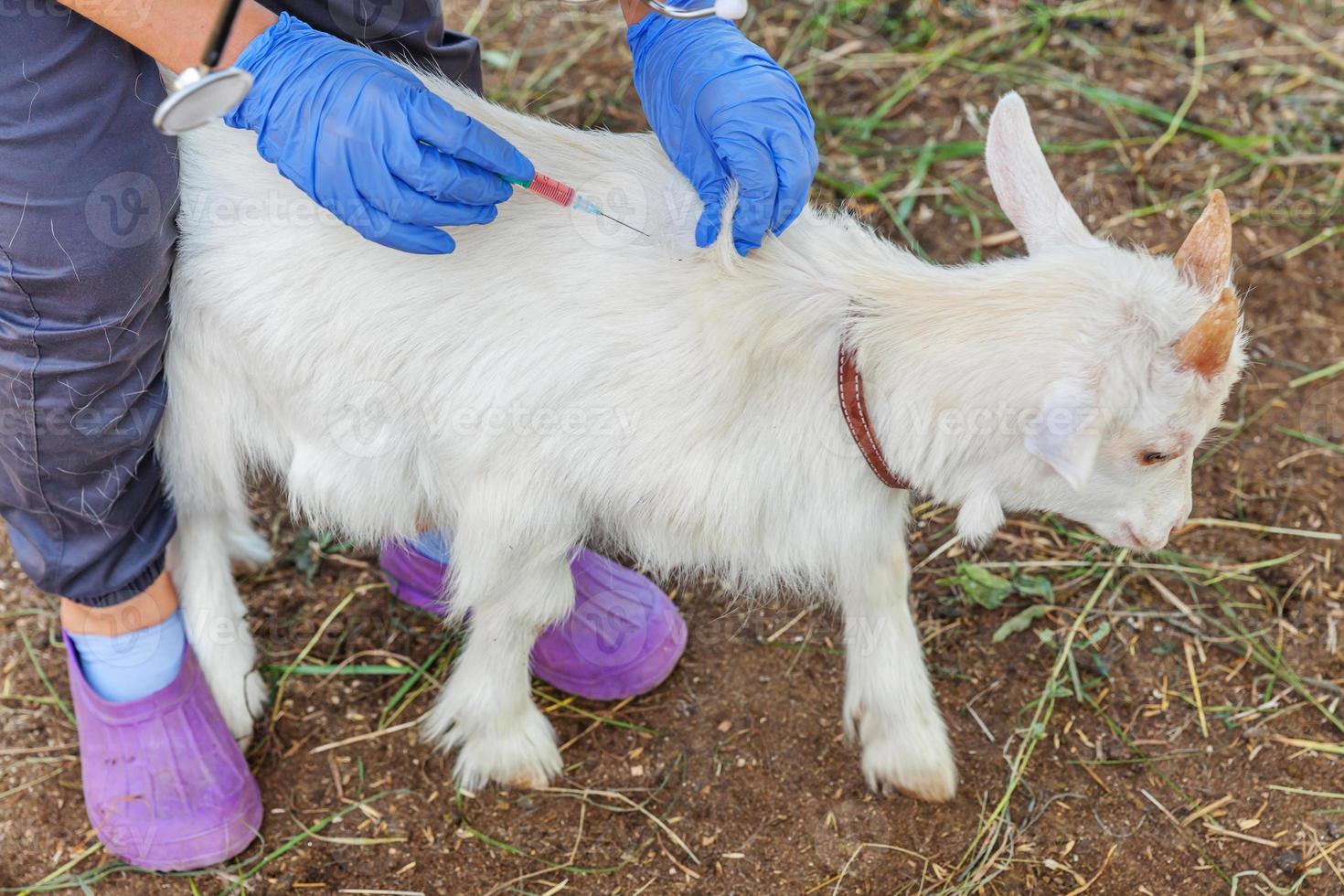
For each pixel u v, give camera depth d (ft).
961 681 5.52
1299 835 5.17
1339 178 6.88
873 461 4.70
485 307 4.66
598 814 5.21
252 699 5.34
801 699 5.45
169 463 4.98
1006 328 4.56
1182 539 5.86
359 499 4.88
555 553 4.85
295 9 4.79
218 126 4.74
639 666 5.35
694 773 5.29
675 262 4.64
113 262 4.46
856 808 5.22
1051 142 6.95
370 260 4.67
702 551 4.85
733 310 4.61
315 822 5.17
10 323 4.50
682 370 4.62
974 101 7.11
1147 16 7.79
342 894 5.04
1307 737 5.37
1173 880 5.09
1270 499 5.96
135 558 4.93
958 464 4.70
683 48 4.70
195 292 4.74
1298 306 6.47
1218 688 5.49
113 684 5.02
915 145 6.90
